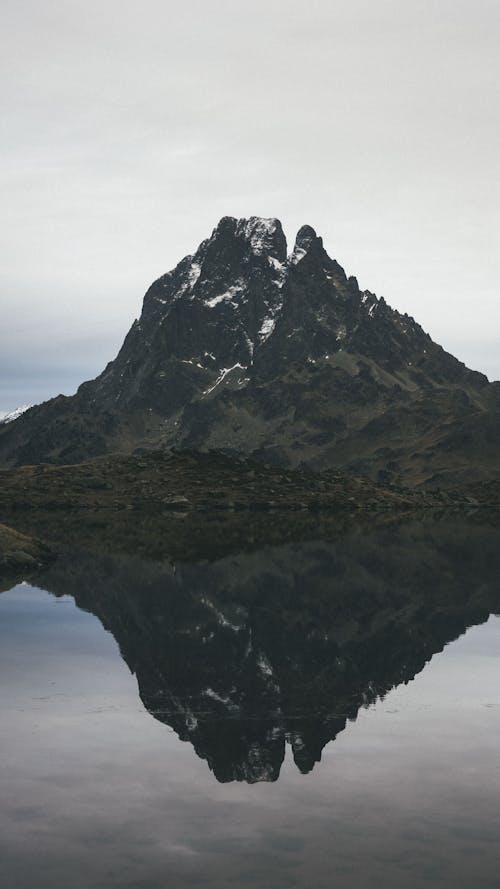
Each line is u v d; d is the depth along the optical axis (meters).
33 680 46.91
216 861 24.84
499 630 64.25
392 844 25.89
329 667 51.38
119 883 23.64
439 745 35.56
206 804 29.03
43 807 28.72
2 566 100.44
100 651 55.25
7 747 35.00
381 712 40.91
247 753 34.41
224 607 75.38
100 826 27.27
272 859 24.97
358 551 130.25
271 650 56.59
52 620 67.12
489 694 44.59
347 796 29.78
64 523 194.75
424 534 170.75
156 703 42.25
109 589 85.50
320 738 36.56
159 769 32.53
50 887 23.41
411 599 80.88
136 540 147.25
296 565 109.62
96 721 38.94
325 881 23.67
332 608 75.38
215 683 46.88
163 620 68.12
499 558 120.44
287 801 29.31
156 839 26.31
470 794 29.94
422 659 53.75
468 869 24.31
